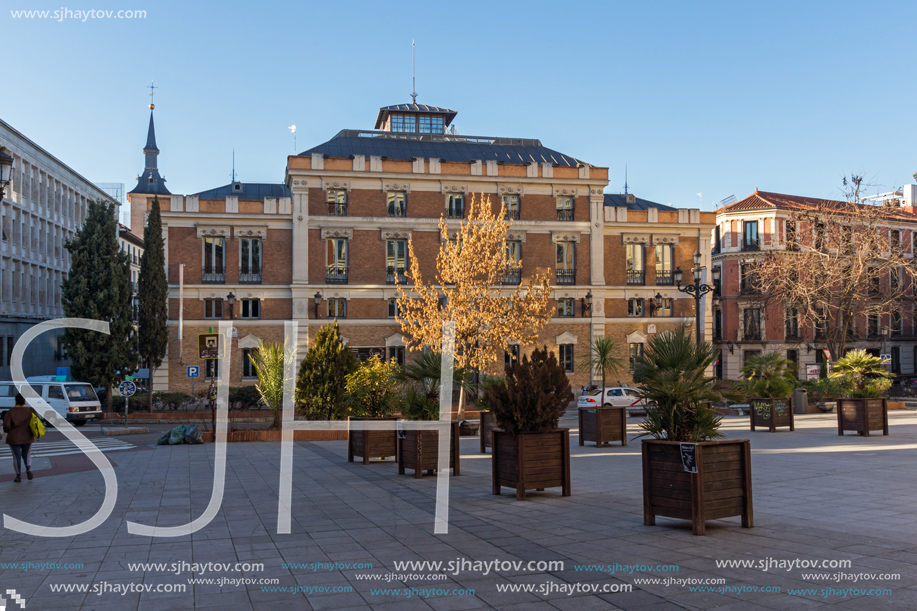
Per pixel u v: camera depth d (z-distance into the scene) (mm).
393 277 43062
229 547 7855
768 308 53906
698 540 7570
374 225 42969
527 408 10562
